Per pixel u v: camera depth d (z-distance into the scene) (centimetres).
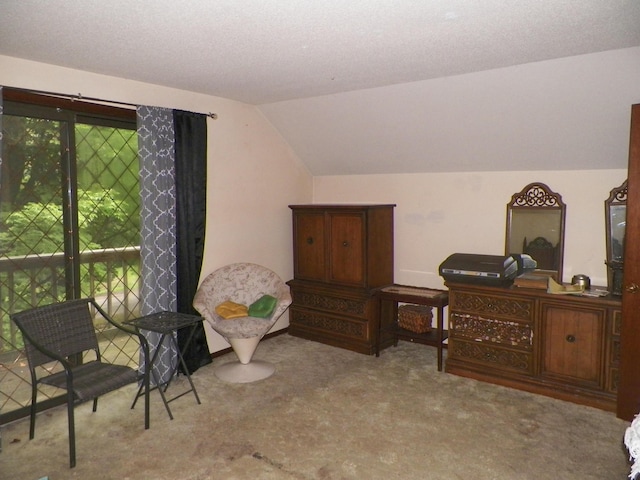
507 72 307
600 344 309
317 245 446
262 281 407
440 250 430
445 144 391
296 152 481
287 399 330
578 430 285
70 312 292
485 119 351
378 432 284
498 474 242
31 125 299
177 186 362
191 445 271
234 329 356
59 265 320
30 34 240
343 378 366
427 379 363
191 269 375
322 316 446
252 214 442
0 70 276
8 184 293
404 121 385
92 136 332
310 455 260
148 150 338
